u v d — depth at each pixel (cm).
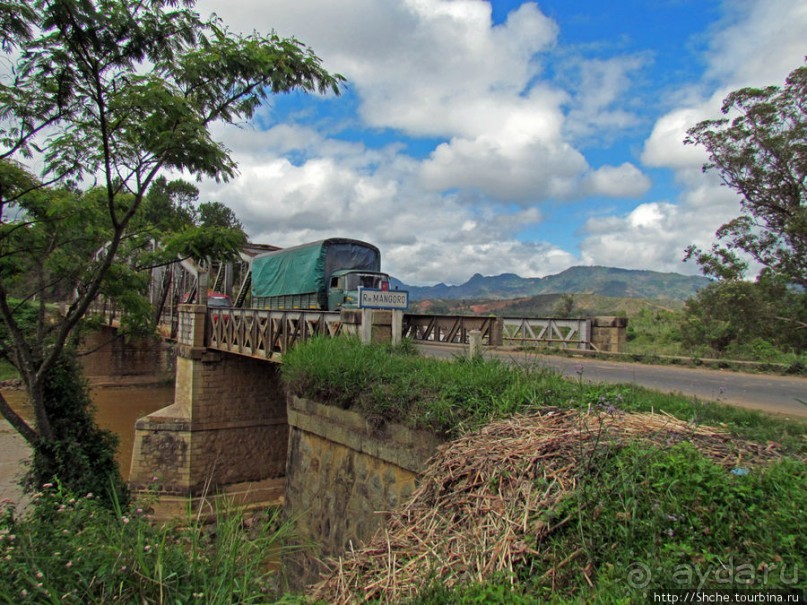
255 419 1872
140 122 766
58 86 761
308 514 859
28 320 1295
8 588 360
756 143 1703
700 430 479
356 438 738
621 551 323
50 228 976
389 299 959
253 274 2297
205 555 418
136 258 1098
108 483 1080
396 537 420
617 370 1019
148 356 4059
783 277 1727
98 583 376
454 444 519
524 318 1522
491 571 338
